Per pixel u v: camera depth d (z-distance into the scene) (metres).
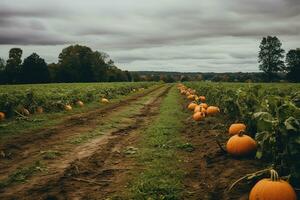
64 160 9.52
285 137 6.08
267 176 6.61
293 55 106.94
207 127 14.26
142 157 9.54
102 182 7.49
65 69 119.62
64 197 6.61
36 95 22.31
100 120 17.95
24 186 7.31
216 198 6.26
